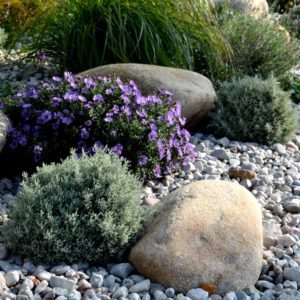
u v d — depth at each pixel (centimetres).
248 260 155
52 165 176
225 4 373
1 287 142
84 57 302
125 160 194
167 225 158
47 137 216
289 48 357
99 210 162
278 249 176
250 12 393
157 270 151
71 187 165
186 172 231
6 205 194
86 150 212
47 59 319
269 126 269
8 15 378
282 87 360
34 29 319
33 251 156
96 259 159
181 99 260
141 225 166
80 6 306
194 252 152
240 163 249
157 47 293
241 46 345
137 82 261
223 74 325
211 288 148
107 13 299
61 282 146
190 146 231
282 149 268
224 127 275
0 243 166
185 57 297
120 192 164
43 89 225
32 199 162
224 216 163
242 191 177
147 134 214
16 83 305
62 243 155
